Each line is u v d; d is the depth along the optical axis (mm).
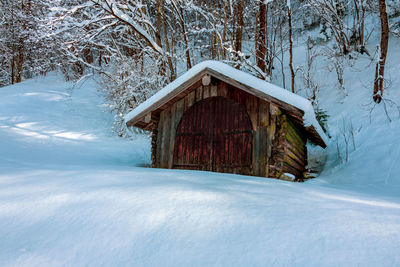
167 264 1822
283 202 3150
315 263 1807
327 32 17656
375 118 10688
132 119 9367
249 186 4156
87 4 12977
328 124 12039
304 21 20234
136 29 13992
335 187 6078
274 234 2207
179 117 9305
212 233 2236
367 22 17016
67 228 2355
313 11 17266
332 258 1860
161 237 2178
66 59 22250
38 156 8922
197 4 17500
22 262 1837
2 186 3766
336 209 2977
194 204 2885
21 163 6848
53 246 2057
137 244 2076
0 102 15094
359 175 8102
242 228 2318
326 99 13523
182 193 3307
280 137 7793
